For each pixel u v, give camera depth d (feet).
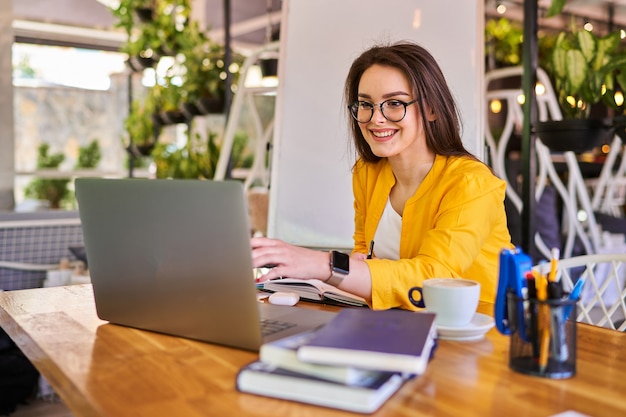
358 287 4.39
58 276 11.03
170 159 14.51
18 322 4.25
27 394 8.11
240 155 14.56
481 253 5.19
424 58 5.13
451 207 4.85
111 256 3.98
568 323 3.19
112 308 4.10
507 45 15.70
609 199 13.44
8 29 13.23
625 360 3.49
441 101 5.19
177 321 3.80
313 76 8.89
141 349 3.63
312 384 2.79
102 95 19.47
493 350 3.62
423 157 5.37
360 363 2.68
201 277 3.60
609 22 15.60
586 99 8.11
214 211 3.41
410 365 2.62
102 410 2.78
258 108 13.42
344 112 8.54
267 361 2.90
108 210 3.86
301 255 4.38
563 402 2.87
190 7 14.96
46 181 19.01
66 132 19.34
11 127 13.38
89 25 15.71
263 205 12.10
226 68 12.32
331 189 8.68
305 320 3.92
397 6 8.25
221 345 3.67
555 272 3.31
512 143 13.62
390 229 5.69
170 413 2.73
